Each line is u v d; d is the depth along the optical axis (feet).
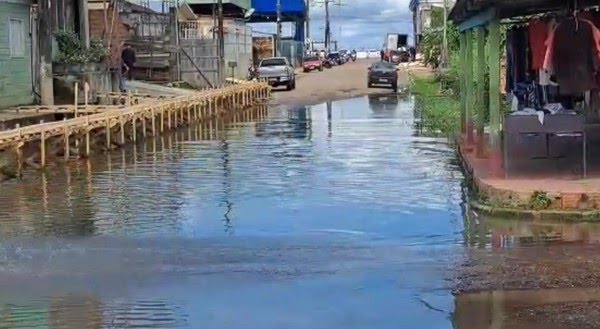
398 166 58.18
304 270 31.17
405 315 25.94
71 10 103.35
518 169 45.88
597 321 24.91
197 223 40.22
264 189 49.55
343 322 25.44
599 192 38.11
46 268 31.96
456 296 27.63
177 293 28.53
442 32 178.70
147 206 44.86
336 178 53.26
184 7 176.45
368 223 39.58
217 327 25.20
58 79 95.40
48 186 52.42
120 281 30.07
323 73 225.76
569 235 35.50
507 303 26.73
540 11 49.78
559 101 51.57
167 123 89.56
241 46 194.39
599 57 43.37
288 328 25.00
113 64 110.42
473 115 61.00
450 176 53.21
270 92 146.00
